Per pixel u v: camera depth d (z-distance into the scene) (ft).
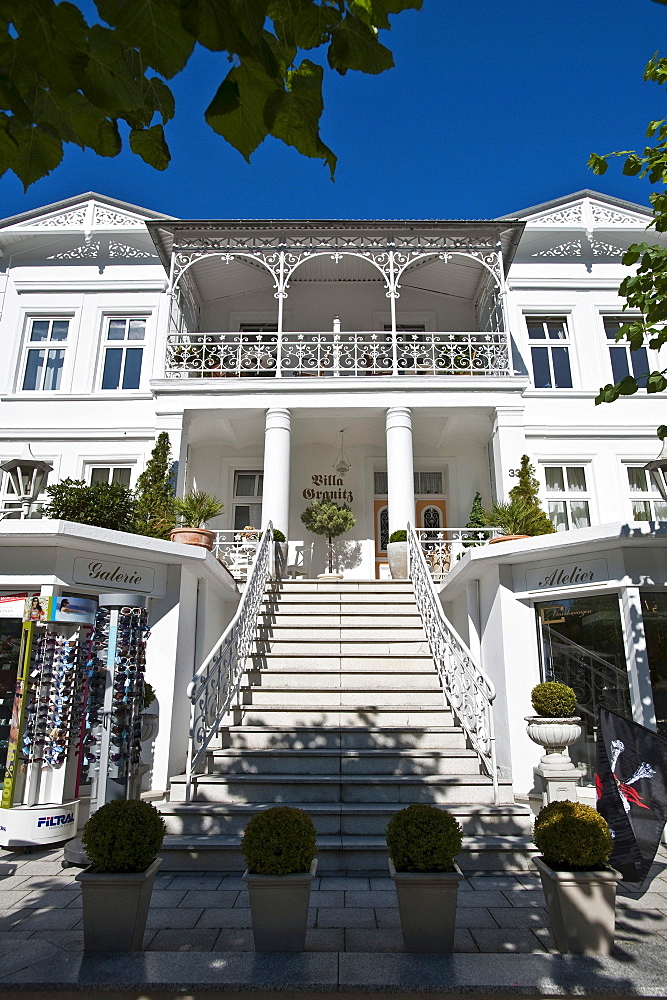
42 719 23.63
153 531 35.19
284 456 43.68
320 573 51.42
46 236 52.11
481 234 46.68
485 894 18.20
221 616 37.68
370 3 6.61
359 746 25.08
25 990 12.89
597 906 14.23
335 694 27.81
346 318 55.21
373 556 51.62
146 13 5.36
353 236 46.78
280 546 40.24
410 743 25.11
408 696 27.81
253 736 25.13
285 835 14.53
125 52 6.32
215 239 46.68
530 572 28.40
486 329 51.83
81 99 6.84
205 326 55.16
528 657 27.99
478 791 22.43
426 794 22.44
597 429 49.24
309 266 52.85
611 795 18.88
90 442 48.85
